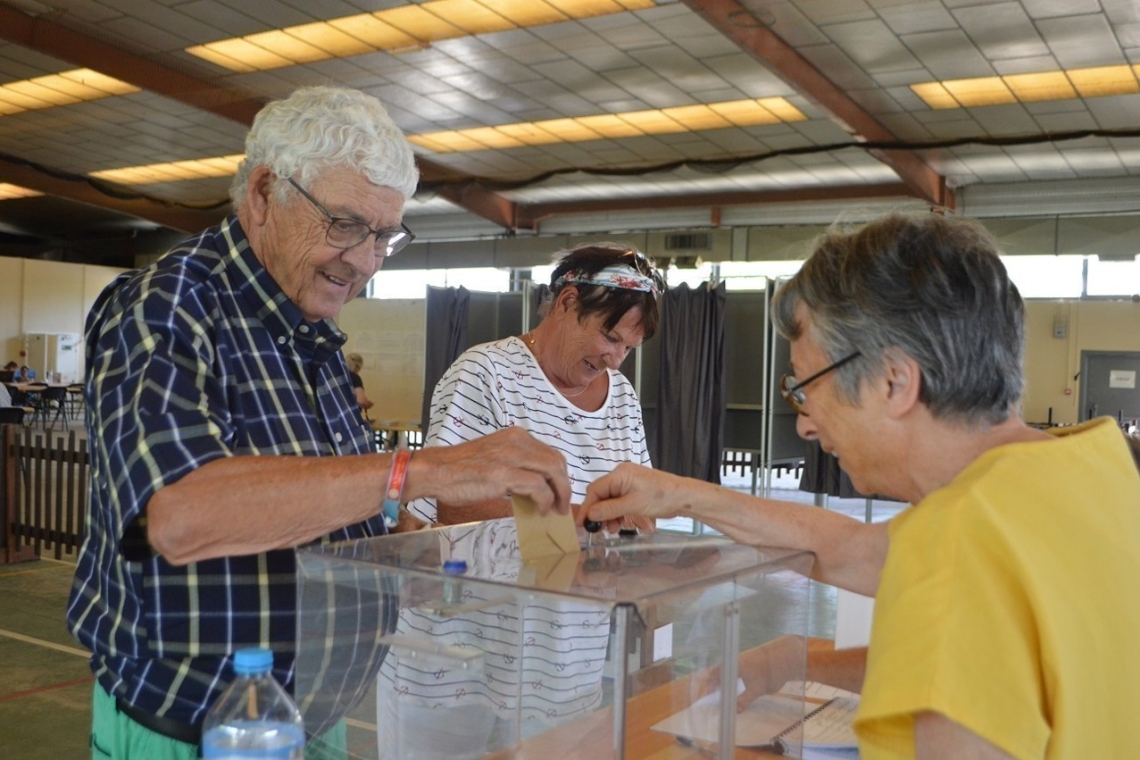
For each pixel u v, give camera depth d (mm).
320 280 1244
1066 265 11625
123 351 1134
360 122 1205
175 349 1136
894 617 755
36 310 17672
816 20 7316
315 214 1197
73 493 6398
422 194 13055
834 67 8297
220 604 1167
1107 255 11289
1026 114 9281
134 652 1172
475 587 961
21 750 3361
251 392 1229
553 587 936
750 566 1093
